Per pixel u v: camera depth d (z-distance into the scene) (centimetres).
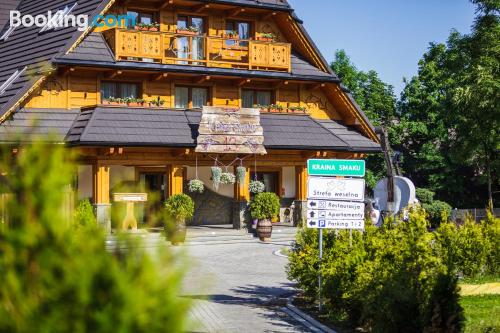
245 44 2920
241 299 1462
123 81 2691
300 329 1162
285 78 2892
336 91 3038
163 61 2652
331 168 1322
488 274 1714
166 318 388
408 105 4228
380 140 3041
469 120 2992
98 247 402
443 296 954
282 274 1839
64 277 384
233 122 2633
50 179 402
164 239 433
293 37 3052
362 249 1268
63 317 376
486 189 4059
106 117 2509
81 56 2525
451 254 1653
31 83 2412
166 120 2630
